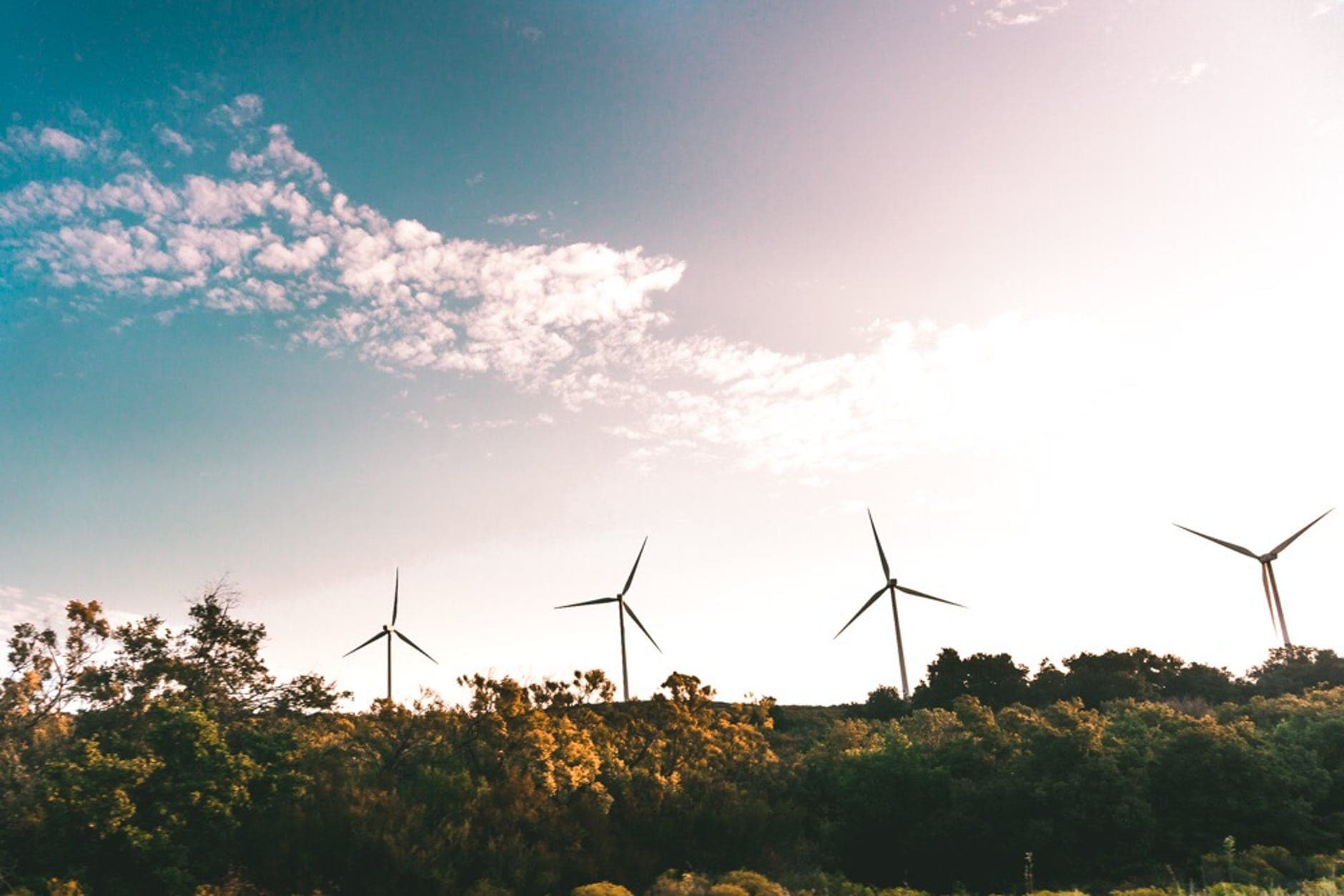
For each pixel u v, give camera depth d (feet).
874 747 168.35
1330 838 132.46
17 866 94.17
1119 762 140.26
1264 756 142.72
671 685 161.89
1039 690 263.08
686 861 128.98
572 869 115.85
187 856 100.01
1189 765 139.54
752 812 141.69
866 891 117.29
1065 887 127.13
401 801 117.50
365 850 106.63
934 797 147.64
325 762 128.88
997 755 157.48
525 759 133.80
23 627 114.52
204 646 129.18
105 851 97.96
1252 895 88.74
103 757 100.01
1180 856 133.18
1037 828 131.13
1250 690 267.39
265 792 113.39
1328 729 158.30
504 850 112.47
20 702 108.88
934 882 139.64
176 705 113.50
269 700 132.87
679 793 142.82
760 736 173.17
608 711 164.76
